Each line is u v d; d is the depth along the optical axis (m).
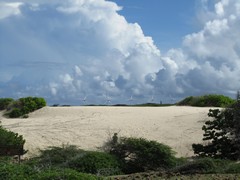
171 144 22.84
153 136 24.39
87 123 28.16
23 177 11.91
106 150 20.28
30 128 27.30
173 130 25.38
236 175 14.34
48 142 23.23
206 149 20.45
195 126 25.89
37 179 11.74
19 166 12.64
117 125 27.09
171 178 14.26
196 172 15.32
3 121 31.77
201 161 15.73
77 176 11.94
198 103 38.97
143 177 14.86
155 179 14.27
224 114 21.06
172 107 35.53
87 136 24.42
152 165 18.12
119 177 14.97
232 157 20.11
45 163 17.41
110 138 21.94
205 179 13.77
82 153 17.92
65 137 24.25
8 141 19.80
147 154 18.12
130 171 17.83
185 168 15.70
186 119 27.69
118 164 17.55
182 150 21.86
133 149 18.41
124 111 32.72
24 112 37.16
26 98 38.91
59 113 34.69
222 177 13.99
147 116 29.81
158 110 32.59
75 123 28.42
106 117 30.23
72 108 36.41
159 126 26.42
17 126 28.52
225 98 38.59
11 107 39.16
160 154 18.19
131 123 27.55
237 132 20.53
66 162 17.23
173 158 18.42
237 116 20.58
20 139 20.50
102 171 16.55
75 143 23.00
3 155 19.66
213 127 20.97
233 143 20.31
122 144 18.78
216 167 15.61
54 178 11.67
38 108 38.41
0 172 11.97
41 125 28.45
